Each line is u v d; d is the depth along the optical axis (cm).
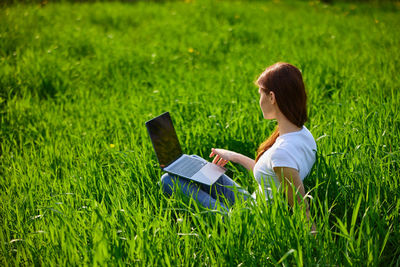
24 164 323
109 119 412
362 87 450
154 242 200
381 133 302
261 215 202
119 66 604
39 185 287
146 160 305
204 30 849
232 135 348
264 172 207
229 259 190
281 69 196
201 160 267
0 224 247
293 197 190
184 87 497
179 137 352
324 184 246
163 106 430
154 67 608
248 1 1260
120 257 189
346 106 388
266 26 862
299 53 614
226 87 491
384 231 203
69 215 234
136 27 883
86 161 310
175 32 814
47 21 838
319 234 192
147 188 276
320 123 354
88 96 495
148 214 228
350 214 235
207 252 200
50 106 461
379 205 221
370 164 253
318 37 749
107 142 370
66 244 201
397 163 263
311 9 1162
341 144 294
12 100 454
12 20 774
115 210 228
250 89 468
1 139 385
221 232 201
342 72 508
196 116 396
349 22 910
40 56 606
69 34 745
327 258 188
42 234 226
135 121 392
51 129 398
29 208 258
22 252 215
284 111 195
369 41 700
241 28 828
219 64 632
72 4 1106
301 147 195
